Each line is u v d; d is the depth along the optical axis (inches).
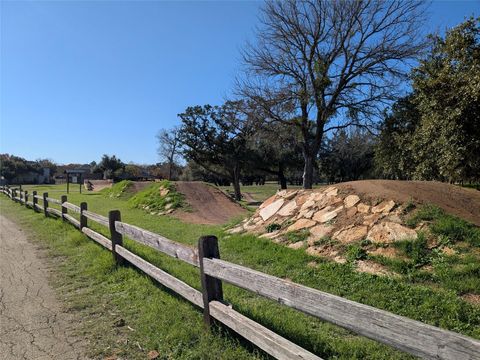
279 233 283.4
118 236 249.1
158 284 203.8
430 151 614.5
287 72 872.9
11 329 159.6
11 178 3036.4
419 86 590.2
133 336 150.0
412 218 224.2
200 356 130.6
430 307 156.7
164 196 670.5
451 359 68.7
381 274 193.6
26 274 242.7
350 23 816.3
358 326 87.1
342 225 250.7
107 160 2974.9
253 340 118.5
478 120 510.3
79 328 159.3
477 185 644.1
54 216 491.5
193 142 1296.8
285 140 953.5
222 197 713.0
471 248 195.5
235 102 937.5
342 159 1775.3
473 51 536.7
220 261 138.5
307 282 200.4
